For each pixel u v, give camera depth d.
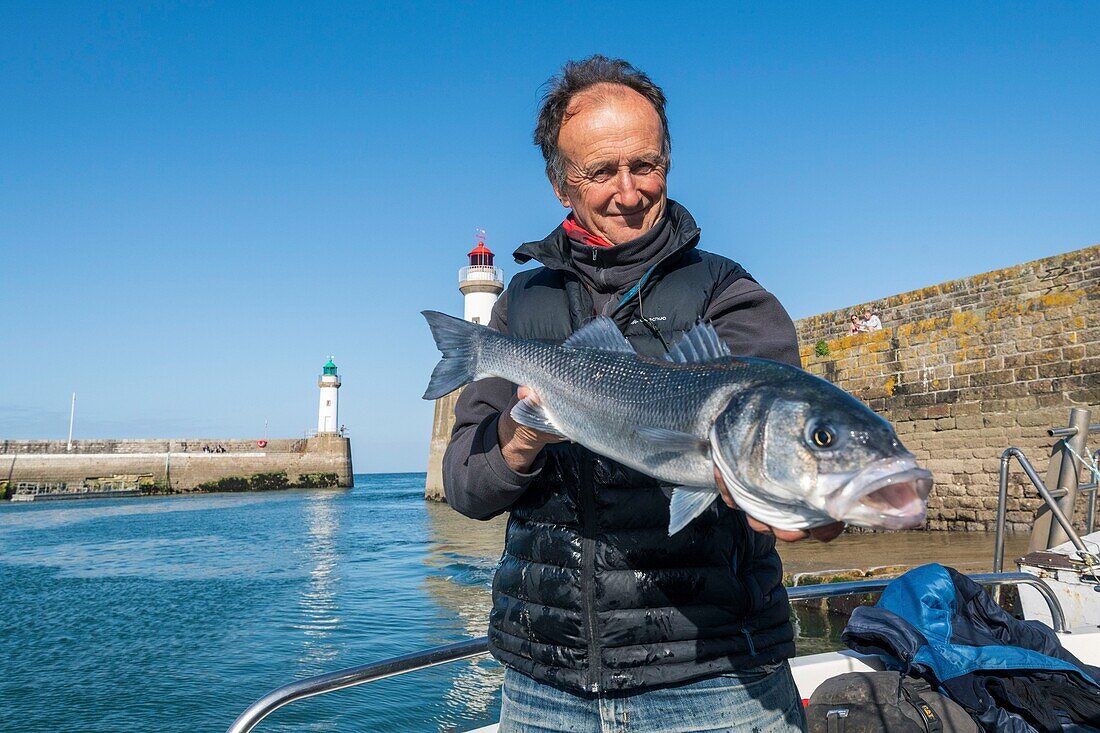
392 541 30.28
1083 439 5.97
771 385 1.62
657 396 1.76
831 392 1.56
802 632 10.22
